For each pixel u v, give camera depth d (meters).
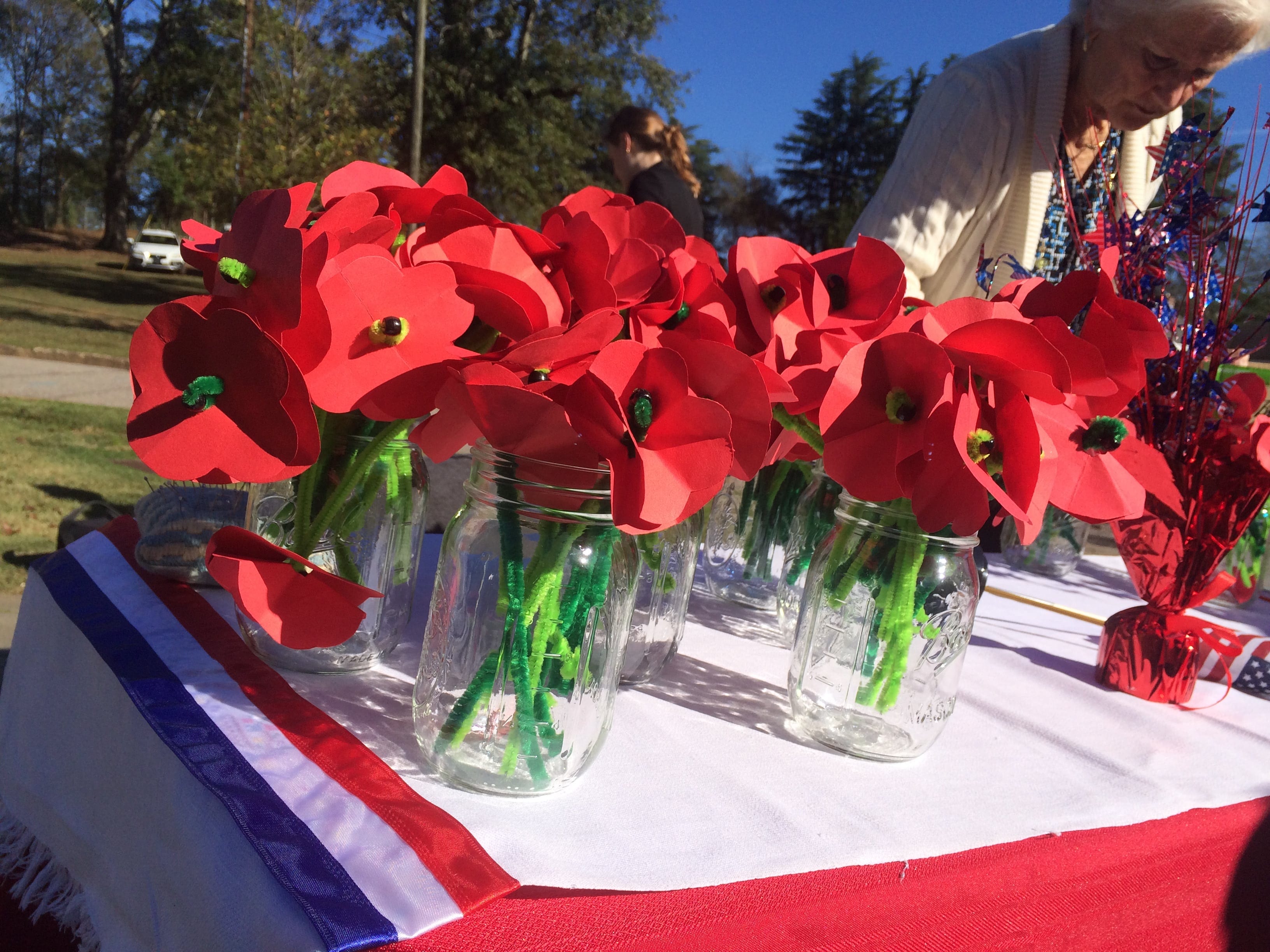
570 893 0.46
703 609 1.00
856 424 0.59
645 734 0.66
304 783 0.50
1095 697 0.88
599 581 0.54
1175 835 0.63
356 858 0.43
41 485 4.00
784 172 35.69
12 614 2.61
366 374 0.51
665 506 0.49
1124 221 0.89
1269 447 0.82
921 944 0.52
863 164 35.31
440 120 16.08
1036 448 0.57
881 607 0.65
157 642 0.65
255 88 11.16
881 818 0.57
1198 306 0.86
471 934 0.40
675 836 0.51
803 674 0.69
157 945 0.51
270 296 0.49
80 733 0.67
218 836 0.46
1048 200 1.38
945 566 0.65
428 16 16.41
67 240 24.34
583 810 0.53
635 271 0.61
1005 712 0.81
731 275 0.67
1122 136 1.41
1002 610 1.17
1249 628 1.19
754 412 0.53
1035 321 0.62
